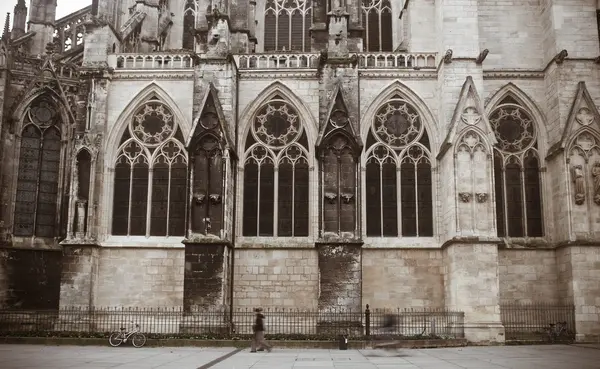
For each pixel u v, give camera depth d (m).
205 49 48.44
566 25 46.66
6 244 45.59
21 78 47.94
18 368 25.80
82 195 45.19
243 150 47.03
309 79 47.72
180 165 47.06
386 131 47.28
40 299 46.16
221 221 42.72
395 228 46.00
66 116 48.53
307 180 46.78
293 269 44.88
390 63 48.41
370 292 44.53
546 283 45.16
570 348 37.75
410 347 38.44
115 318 44.25
